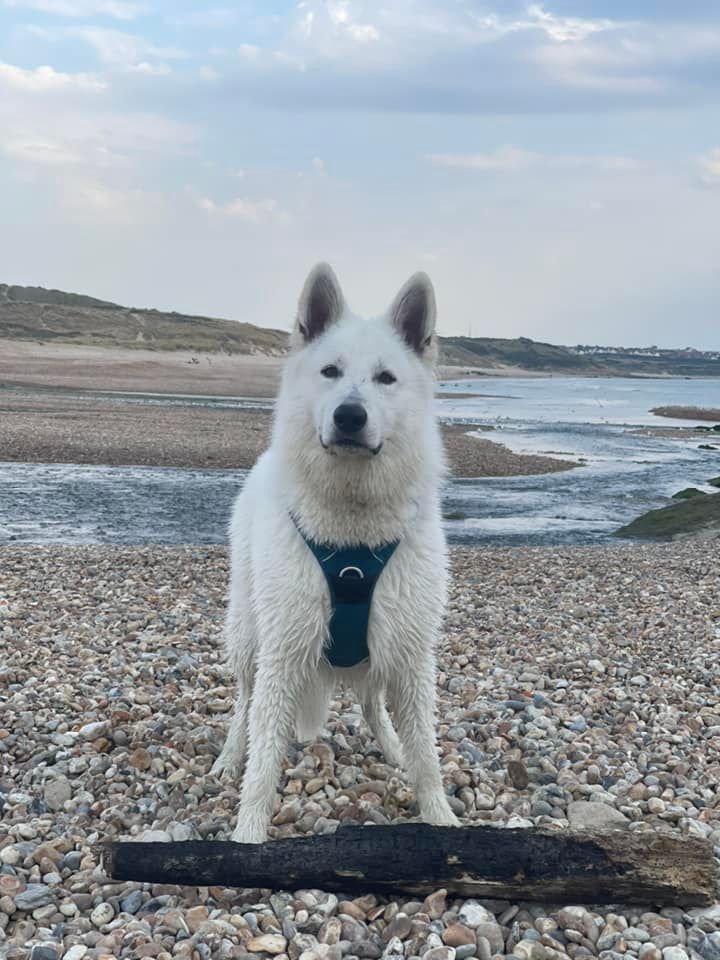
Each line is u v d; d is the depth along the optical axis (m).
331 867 1.11
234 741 1.58
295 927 1.06
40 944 1.01
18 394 15.36
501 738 1.74
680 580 3.76
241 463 8.53
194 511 6.00
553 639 2.66
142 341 32.56
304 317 1.38
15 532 5.07
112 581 3.44
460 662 2.36
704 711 1.96
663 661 2.41
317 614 1.26
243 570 1.49
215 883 1.12
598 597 3.37
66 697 1.88
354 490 1.24
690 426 16.67
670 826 1.36
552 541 5.45
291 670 1.29
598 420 17.86
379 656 1.29
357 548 1.27
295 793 1.49
